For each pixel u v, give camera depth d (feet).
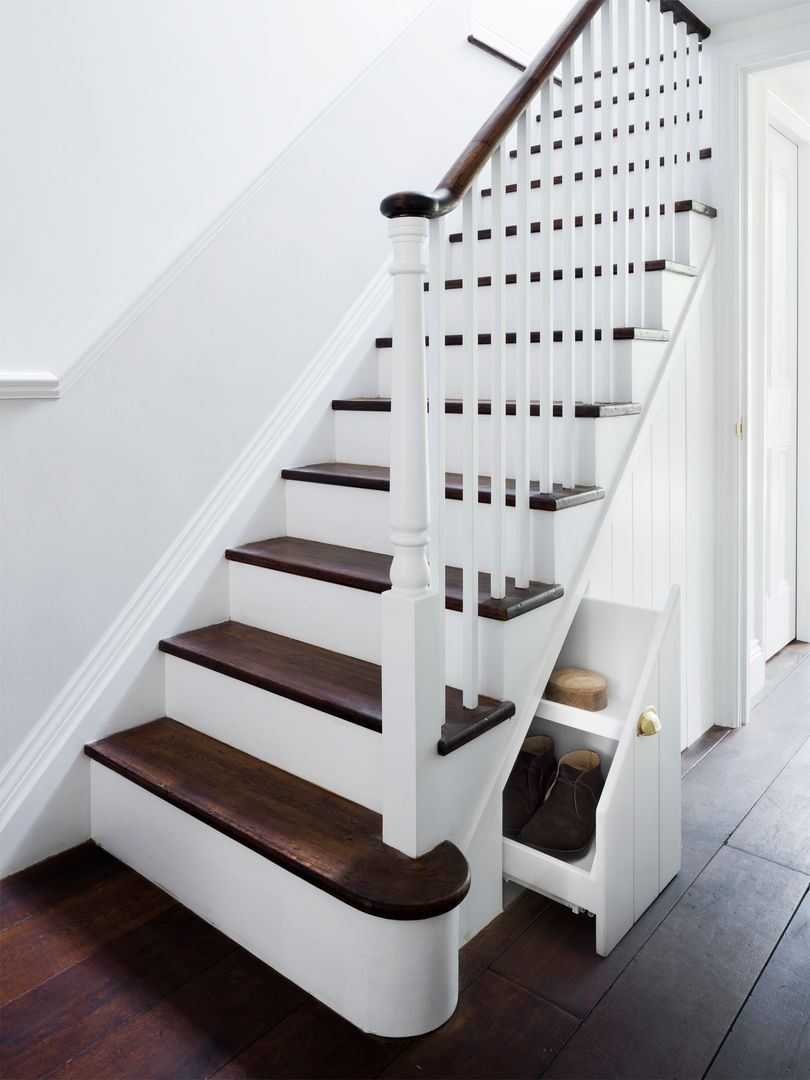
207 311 6.85
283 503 7.46
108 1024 4.47
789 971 4.85
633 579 6.88
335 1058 4.23
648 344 6.72
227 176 7.17
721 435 8.31
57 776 6.06
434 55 8.95
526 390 5.32
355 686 5.40
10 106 5.70
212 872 5.25
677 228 7.60
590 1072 4.11
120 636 6.38
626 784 5.08
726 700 8.57
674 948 5.07
